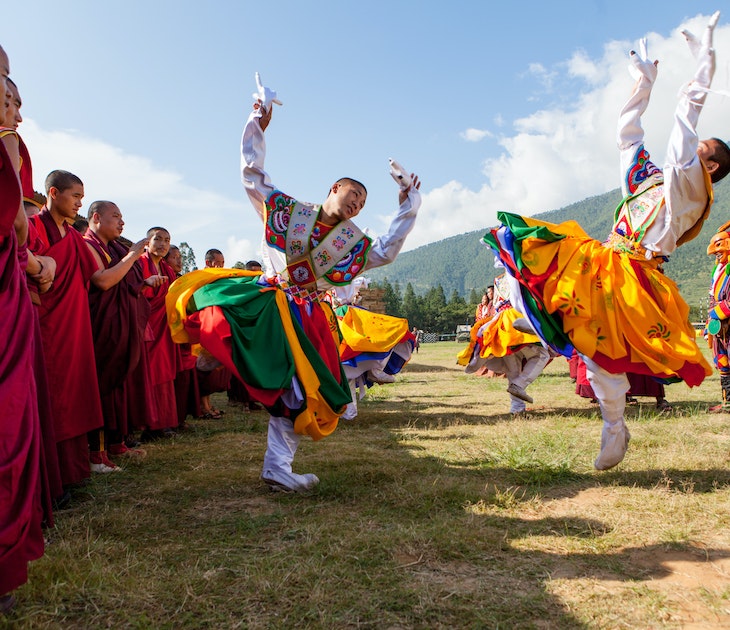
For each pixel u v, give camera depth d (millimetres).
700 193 3988
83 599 2520
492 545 3107
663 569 2834
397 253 4426
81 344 4074
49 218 4117
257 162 4242
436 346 45594
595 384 4191
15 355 2475
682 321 4238
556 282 4238
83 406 4039
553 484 4254
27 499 2381
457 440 5887
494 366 7938
